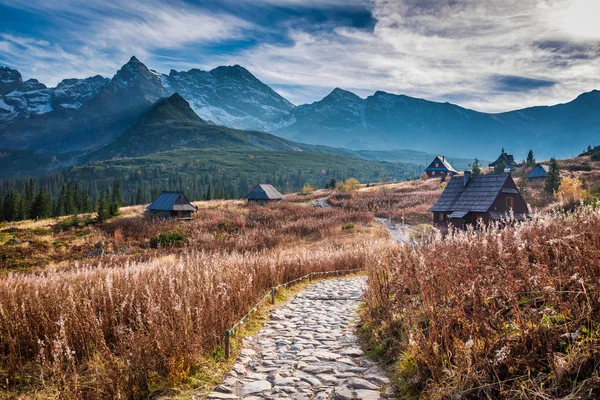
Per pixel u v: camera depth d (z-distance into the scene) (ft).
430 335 18.29
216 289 31.91
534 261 22.88
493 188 141.49
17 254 107.04
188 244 115.55
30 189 309.01
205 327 26.37
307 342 28.19
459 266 22.88
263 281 49.26
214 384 20.86
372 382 19.77
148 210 190.08
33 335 25.32
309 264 69.10
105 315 27.37
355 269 75.72
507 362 14.99
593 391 12.96
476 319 17.54
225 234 130.62
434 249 28.30
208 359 24.00
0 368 22.95
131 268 42.60
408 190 273.95
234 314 32.45
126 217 172.24
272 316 37.47
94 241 123.65
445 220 148.66
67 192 313.12
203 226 142.92
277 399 18.57
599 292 16.06
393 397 17.87
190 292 29.25
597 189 152.66
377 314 29.48
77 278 39.47
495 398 14.71
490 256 23.97
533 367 14.79
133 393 19.63
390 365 21.79
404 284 27.55
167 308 27.30
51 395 19.92
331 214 172.24
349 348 26.14
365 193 267.59
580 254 18.79
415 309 24.06
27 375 22.41
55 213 282.77
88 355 24.13
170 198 188.03
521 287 19.75
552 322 16.47
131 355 21.26
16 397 20.08
